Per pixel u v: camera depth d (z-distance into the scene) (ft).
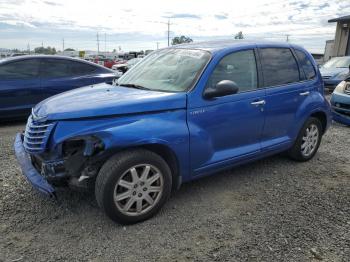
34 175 10.89
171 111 11.59
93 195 13.08
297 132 16.31
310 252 9.91
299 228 11.13
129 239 10.43
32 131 10.88
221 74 12.98
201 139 12.18
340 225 11.35
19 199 12.69
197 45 14.57
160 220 11.51
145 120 11.04
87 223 11.24
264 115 14.39
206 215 11.88
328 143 21.04
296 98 15.88
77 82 26.43
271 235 10.71
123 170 10.55
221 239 10.48
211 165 12.80
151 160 11.06
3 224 11.08
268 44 15.15
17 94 24.16
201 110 12.17
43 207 12.17
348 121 25.02
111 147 10.32
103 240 10.36
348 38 83.20
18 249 9.87
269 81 14.70
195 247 10.09
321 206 12.66
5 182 14.10
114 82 14.94
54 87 25.48
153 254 9.75
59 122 10.32
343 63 48.39
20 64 24.45
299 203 12.87
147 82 13.51
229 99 13.01
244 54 14.01
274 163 17.08
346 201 13.10
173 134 11.39
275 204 12.75
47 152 10.60
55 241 10.28
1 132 22.58
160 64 14.29
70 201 12.62
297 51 16.57
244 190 13.92
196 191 13.73
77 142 10.80
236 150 13.70
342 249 10.07
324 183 14.76
